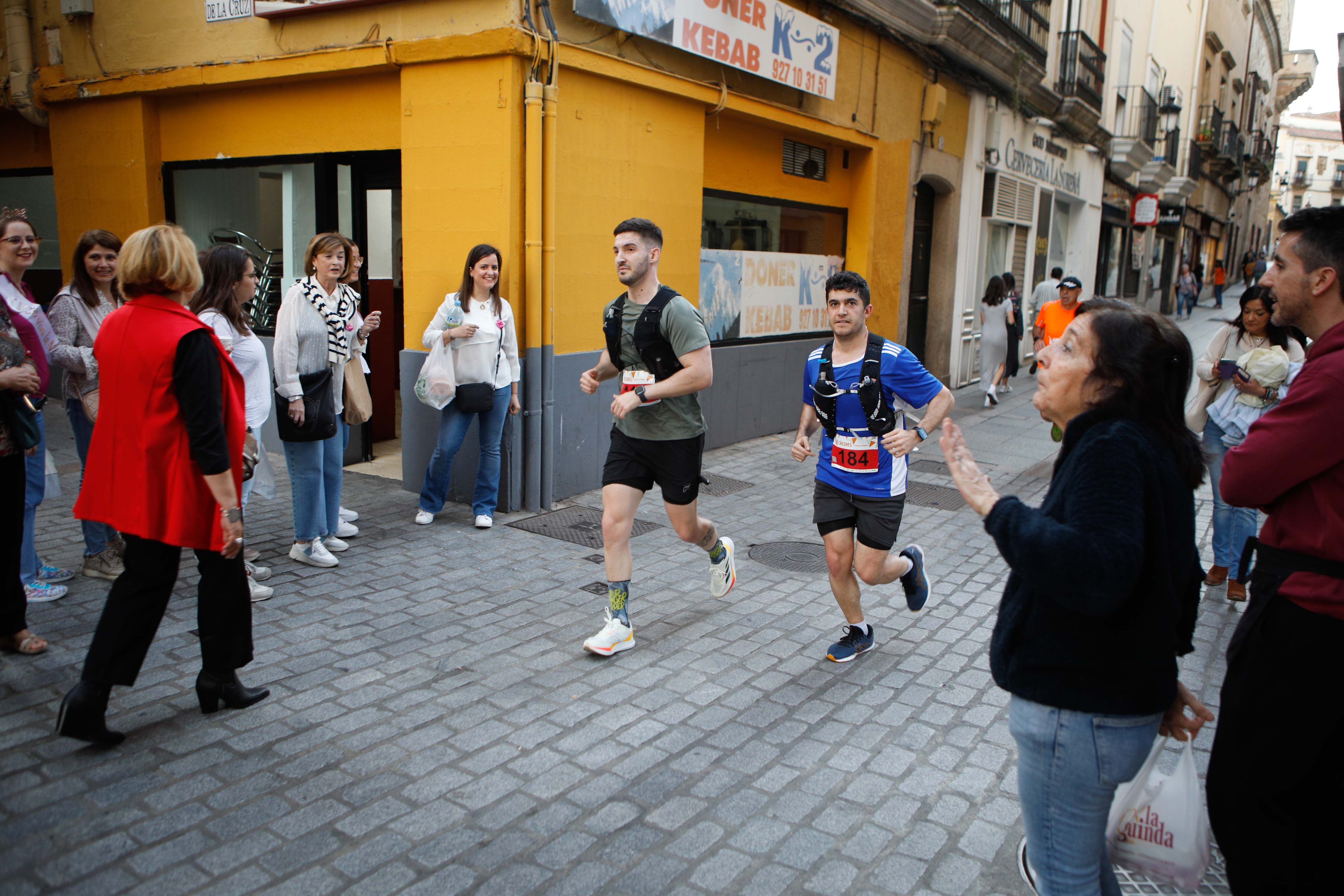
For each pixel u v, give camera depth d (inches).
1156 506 70.8
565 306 261.4
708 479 303.0
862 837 114.3
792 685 156.8
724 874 105.8
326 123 282.7
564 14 244.1
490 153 238.5
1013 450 374.0
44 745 126.1
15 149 377.4
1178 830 86.3
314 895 98.7
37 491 173.9
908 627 184.9
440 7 240.8
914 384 151.4
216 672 135.4
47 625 165.0
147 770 121.3
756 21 309.9
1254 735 83.4
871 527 156.7
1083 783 74.6
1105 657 72.6
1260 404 198.8
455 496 263.6
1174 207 1043.3
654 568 215.8
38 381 146.8
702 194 310.5
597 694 150.3
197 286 125.8
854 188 416.5
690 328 156.6
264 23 275.3
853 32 378.6
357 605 183.6
